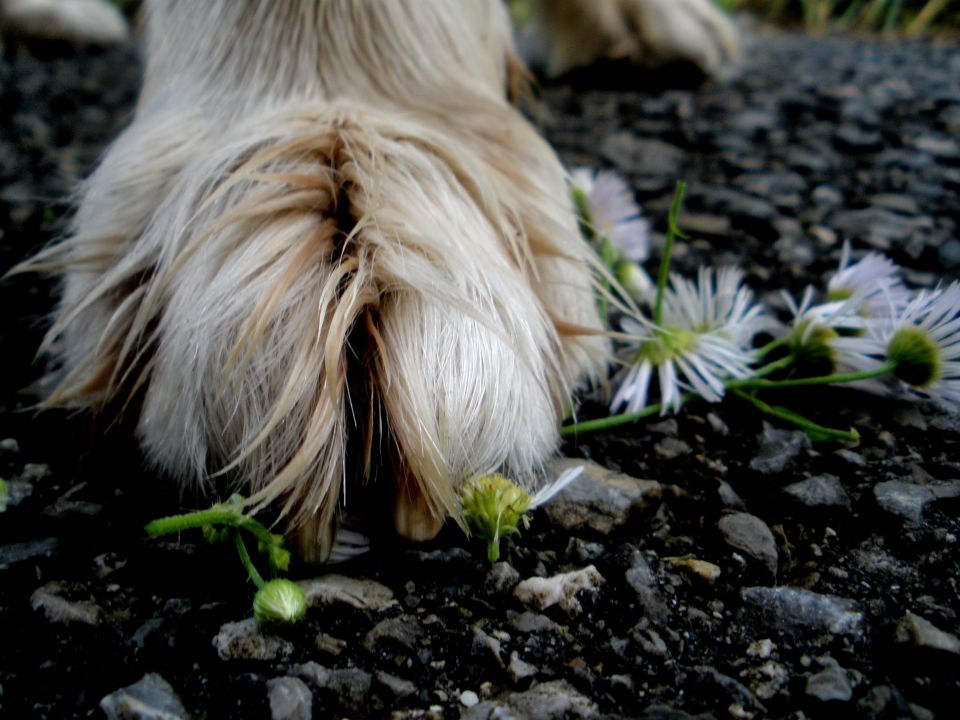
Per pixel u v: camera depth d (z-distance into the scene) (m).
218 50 0.19
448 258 0.16
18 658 0.15
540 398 0.16
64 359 0.19
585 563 0.16
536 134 0.19
